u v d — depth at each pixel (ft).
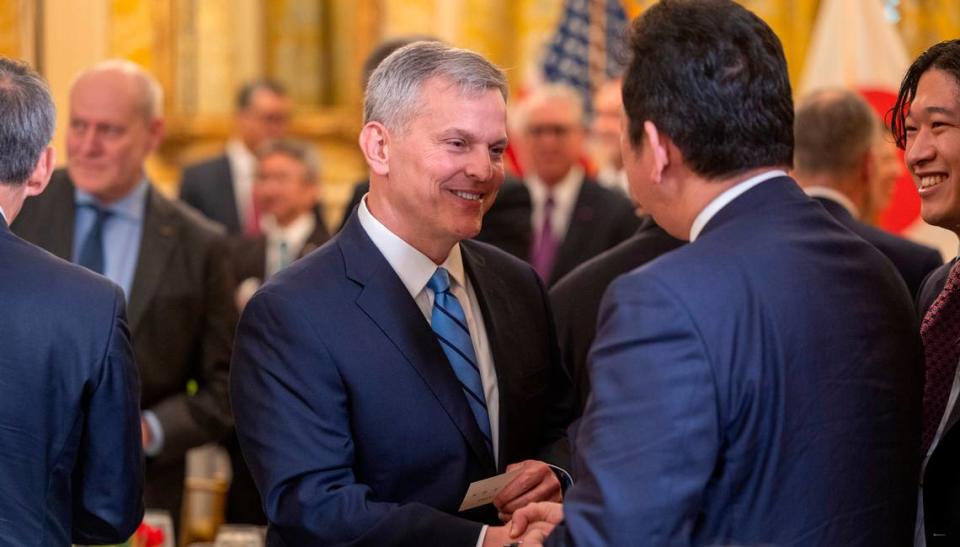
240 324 8.14
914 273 10.51
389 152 7.98
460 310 8.43
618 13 22.50
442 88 7.83
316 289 8.02
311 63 25.08
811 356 6.32
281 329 7.91
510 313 8.75
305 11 25.02
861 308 6.56
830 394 6.36
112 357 7.71
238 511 14.99
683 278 6.27
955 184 7.61
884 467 6.49
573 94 18.49
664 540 5.99
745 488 6.26
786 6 23.35
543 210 17.90
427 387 7.98
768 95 6.57
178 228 12.91
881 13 19.29
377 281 8.07
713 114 6.52
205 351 12.80
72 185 12.67
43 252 7.84
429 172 7.84
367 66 11.59
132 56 23.35
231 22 24.27
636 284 6.31
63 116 17.15
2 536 7.27
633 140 6.79
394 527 7.51
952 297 7.63
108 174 12.40
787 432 6.25
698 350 6.13
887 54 19.26
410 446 7.91
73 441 7.66
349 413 7.92
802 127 11.21
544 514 7.63
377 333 7.97
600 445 6.13
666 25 6.68
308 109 24.97
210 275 12.89
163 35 23.49
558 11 23.73
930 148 7.64
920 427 6.86
